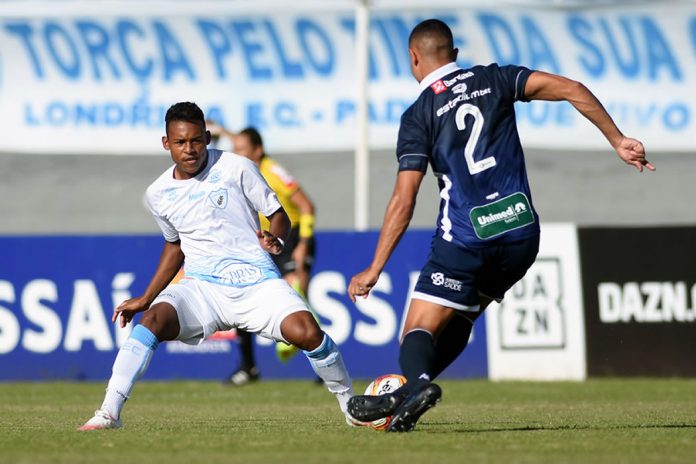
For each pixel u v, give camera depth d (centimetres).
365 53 4706
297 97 5681
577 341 4250
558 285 4256
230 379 4062
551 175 6769
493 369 4259
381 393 2095
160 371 4334
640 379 4212
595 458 1644
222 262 2150
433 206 6619
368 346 4266
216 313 2161
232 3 5741
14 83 5719
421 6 5334
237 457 1661
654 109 5603
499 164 1992
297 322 2109
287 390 3834
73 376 4294
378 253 1991
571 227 4272
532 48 5581
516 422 2364
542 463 1584
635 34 5588
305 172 7006
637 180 6719
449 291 2016
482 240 1983
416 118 2017
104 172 6994
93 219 6812
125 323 2231
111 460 1630
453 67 2052
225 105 5719
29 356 4306
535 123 5522
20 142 5725
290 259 3991
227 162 2159
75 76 5728
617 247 4266
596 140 5516
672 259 4259
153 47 5728
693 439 1925
